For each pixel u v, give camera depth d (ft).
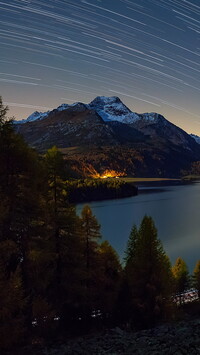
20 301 42.45
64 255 62.59
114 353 41.34
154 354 38.93
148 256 72.90
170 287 73.97
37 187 54.44
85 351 42.91
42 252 51.11
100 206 560.61
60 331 61.00
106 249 92.89
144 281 72.33
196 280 131.95
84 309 67.46
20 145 49.26
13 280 41.98
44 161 60.34
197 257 242.58
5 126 48.14
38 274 52.85
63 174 61.82
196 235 323.16
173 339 43.78
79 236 66.23
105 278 79.05
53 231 59.62
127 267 81.00
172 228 364.17
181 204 570.46
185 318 77.20
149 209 517.14
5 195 47.06
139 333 50.16
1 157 47.93
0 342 40.55
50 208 60.18
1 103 48.14
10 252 44.52
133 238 86.38
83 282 73.87
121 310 73.92
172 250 266.36
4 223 46.80
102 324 71.82
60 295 61.82
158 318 70.90
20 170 49.73
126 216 450.71
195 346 39.04
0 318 40.45
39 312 53.26
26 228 49.96
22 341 47.06
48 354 42.06
